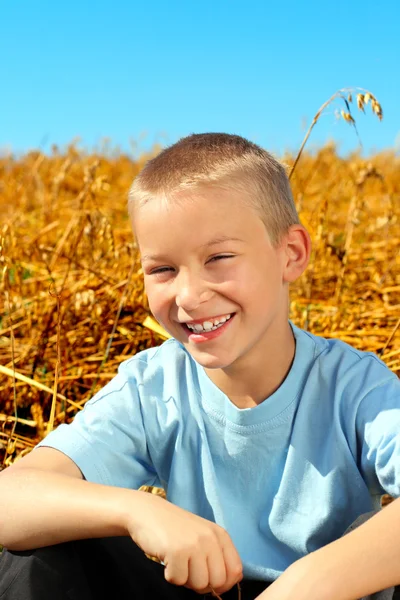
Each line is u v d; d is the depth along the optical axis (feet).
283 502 5.55
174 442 5.88
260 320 5.23
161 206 5.05
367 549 4.62
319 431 5.50
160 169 5.18
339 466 5.40
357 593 4.57
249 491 5.66
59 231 15.65
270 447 5.54
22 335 11.77
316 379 5.56
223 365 5.22
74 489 5.11
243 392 5.59
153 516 4.83
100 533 4.99
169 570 4.76
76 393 10.06
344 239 16.72
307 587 4.54
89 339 10.94
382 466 5.18
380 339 10.91
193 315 5.09
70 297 11.59
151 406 5.89
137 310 11.16
